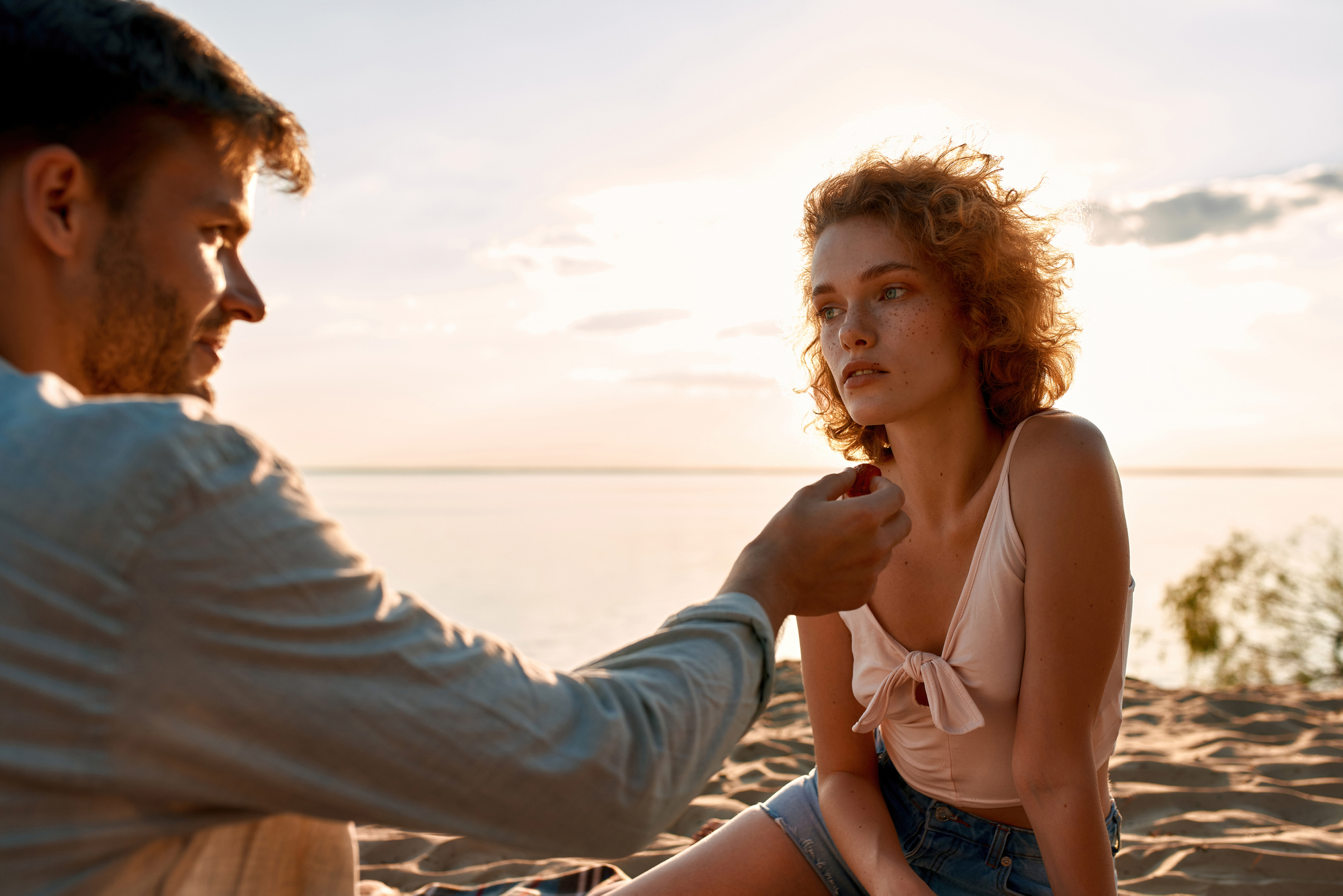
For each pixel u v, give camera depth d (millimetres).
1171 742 3609
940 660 1435
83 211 844
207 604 691
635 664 900
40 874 698
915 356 1409
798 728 3873
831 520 1000
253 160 938
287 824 906
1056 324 1515
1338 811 2723
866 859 1487
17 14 825
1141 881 2275
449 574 38000
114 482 681
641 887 1626
